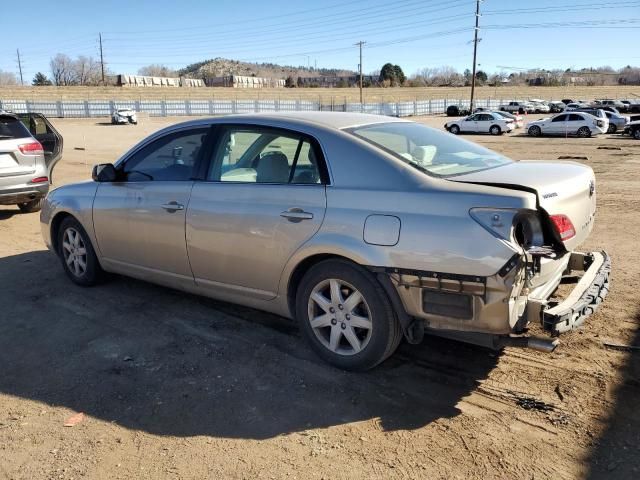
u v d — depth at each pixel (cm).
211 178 410
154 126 4294
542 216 304
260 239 373
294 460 277
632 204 892
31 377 365
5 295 517
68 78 12256
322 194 347
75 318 459
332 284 351
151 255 451
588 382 336
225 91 9550
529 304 305
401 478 261
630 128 2769
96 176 462
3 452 289
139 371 369
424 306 314
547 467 265
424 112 6581
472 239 294
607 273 353
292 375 359
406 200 317
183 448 288
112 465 277
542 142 2598
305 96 9219
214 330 430
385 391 336
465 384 341
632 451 273
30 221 853
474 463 270
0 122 802
